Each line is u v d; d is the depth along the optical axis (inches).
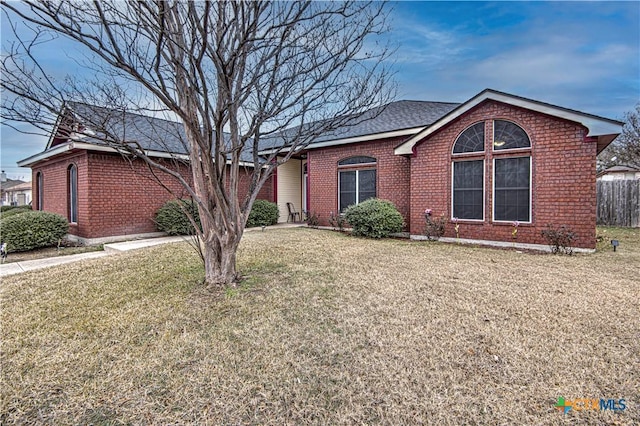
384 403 83.9
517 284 180.9
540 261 240.7
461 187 331.0
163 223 399.9
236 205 176.4
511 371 96.5
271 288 174.9
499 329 123.4
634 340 114.3
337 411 81.4
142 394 88.4
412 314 138.9
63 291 176.6
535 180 288.8
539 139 285.9
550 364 99.8
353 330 124.3
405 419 78.5
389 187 410.3
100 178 363.3
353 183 446.6
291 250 281.6
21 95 120.6
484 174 315.9
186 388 90.6
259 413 81.2
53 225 339.0
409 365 100.3
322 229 459.8
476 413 79.9
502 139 306.0
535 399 84.6
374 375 95.6
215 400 85.7
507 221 303.9
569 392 87.1
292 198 608.1
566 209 275.9
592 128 259.3
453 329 124.1
